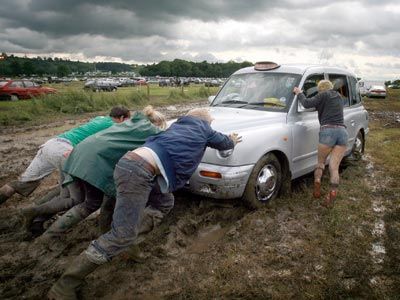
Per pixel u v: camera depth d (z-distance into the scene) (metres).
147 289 3.35
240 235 4.30
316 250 3.99
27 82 23.86
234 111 5.49
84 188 3.94
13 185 4.45
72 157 3.74
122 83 55.88
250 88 5.91
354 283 3.43
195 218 4.69
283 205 5.10
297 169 5.48
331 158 5.28
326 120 5.25
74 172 3.61
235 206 5.02
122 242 3.16
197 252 3.99
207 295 3.24
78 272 3.11
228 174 4.41
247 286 3.35
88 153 3.61
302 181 6.29
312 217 4.82
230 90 6.11
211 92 32.34
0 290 3.31
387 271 3.63
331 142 5.21
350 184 6.12
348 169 7.09
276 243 4.15
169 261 3.80
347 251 3.96
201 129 3.58
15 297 3.22
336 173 5.17
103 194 3.90
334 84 6.47
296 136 5.32
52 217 4.74
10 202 5.26
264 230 4.42
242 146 4.52
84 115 16.61
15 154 8.71
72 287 3.13
